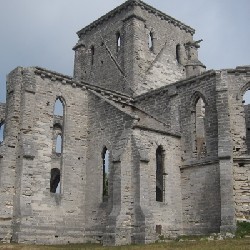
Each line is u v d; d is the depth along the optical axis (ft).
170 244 91.81
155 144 119.34
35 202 111.86
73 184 122.72
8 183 110.83
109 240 103.14
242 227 105.81
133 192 107.96
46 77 123.44
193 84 128.57
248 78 121.80
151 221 104.22
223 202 108.68
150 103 140.56
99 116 126.52
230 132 114.62
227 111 116.26
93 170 124.16
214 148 118.52
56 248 92.89
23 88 118.32
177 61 184.44
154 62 172.04
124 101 142.10
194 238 104.53
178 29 187.83
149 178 114.73
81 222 121.39
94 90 134.41
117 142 113.80
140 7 173.37
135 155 110.11
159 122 132.16
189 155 124.77
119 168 108.47
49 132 120.37
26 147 112.88
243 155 115.34
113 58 174.40
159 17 180.86
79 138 127.34
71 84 128.98
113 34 178.09
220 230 106.63
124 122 116.88
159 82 171.32
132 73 163.43
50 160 118.42
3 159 111.45
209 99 123.13
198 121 140.77
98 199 120.16
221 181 110.42
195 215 118.42
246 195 112.16
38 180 113.91
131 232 105.19
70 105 127.65
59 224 116.06
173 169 123.34
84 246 101.35
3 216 107.76
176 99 132.16
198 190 119.34
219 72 121.29
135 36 167.53
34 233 109.19
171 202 119.75
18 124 116.26
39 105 119.85
